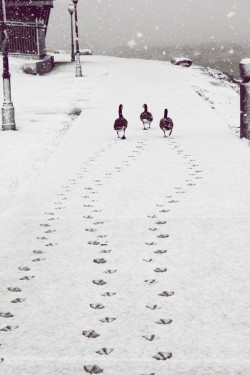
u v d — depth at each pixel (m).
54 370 9.06
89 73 40.00
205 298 11.48
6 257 14.30
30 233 15.56
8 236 15.48
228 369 8.91
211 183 17.59
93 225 15.79
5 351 9.69
